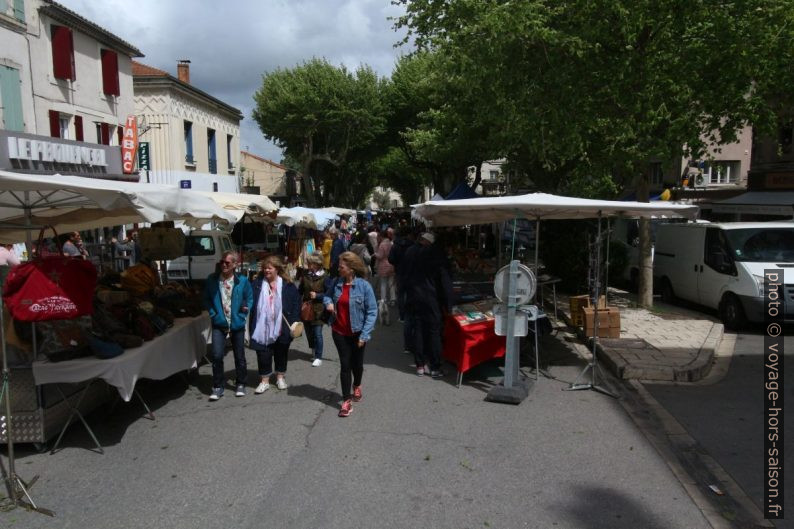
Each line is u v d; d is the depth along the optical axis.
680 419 6.16
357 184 59.84
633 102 11.48
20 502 4.41
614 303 13.20
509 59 12.02
